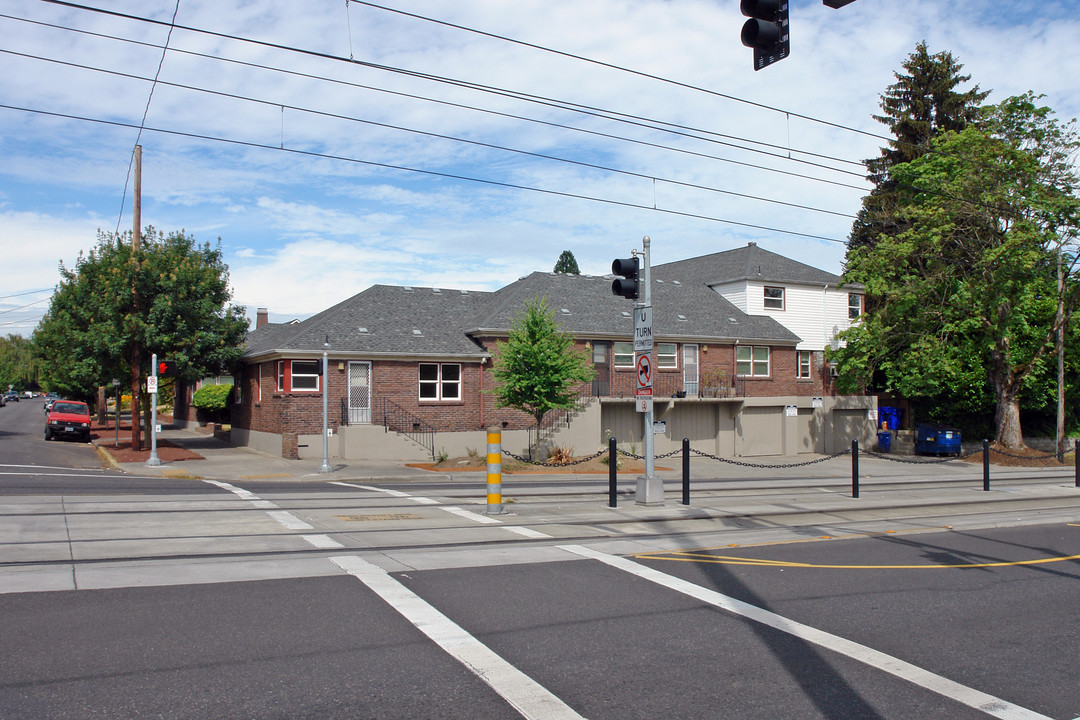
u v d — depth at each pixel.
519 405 27.33
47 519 12.02
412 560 9.80
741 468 29.67
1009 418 35.06
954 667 6.37
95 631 6.65
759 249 43.47
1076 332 35.19
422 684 5.65
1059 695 5.79
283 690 5.47
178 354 27.91
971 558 11.12
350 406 28.58
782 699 5.57
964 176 32.88
